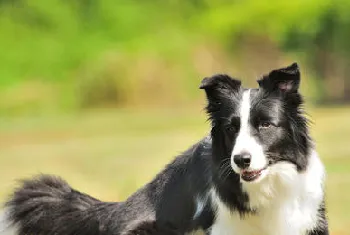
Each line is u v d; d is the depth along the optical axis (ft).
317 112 85.71
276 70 22.31
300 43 112.68
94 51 110.42
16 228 27.14
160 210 25.14
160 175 25.72
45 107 102.01
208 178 23.58
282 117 22.22
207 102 23.24
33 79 108.27
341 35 111.45
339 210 38.24
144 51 106.32
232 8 116.37
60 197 26.96
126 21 114.32
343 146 58.85
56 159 60.70
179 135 72.13
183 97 104.22
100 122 86.43
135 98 103.14
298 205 23.13
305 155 22.77
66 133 78.38
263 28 113.29
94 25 114.73
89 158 60.39
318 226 23.58
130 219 25.50
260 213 23.12
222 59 109.70
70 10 115.34
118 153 62.49
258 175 21.80
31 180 27.45
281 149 22.24
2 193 44.73
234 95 22.67
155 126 80.18
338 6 110.73
